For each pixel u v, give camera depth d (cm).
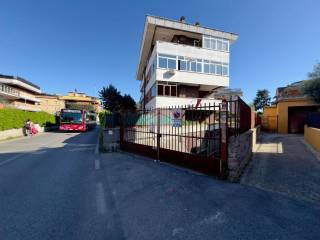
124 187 497
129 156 873
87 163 754
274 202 395
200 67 2183
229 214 349
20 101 4428
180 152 672
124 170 649
